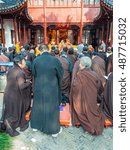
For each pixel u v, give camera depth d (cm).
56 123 323
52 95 314
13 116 344
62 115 381
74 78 361
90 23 1881
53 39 1969
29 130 352
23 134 338
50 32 2012
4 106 343
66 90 429
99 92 368
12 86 334
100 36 1844
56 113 321
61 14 1922
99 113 342
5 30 1384
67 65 420
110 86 353
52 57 313
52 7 1916
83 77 330
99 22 1761
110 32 1327
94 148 301
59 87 327
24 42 1722
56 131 324
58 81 322
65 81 420
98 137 331
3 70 581
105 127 360
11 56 645
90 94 329
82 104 335
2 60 578
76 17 1919
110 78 357
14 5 1248
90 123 330
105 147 303
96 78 330
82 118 340
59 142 316
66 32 2033
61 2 1908
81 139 325
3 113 345
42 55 316
